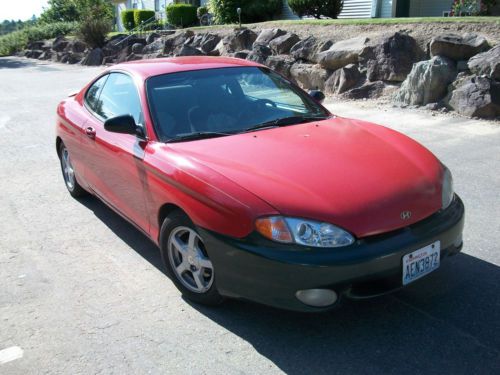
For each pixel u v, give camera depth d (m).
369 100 10.92
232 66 4.70
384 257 2.92
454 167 6.31
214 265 3.20
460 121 8.73
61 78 18.81
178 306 3.56
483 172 6.09
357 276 2.88
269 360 2.97
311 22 15.70
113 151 4.25
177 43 20.58
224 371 2.89
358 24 13.63
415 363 2.88
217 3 21.59
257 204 2.98
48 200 5.86
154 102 4.09
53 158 7.70
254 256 2.94
